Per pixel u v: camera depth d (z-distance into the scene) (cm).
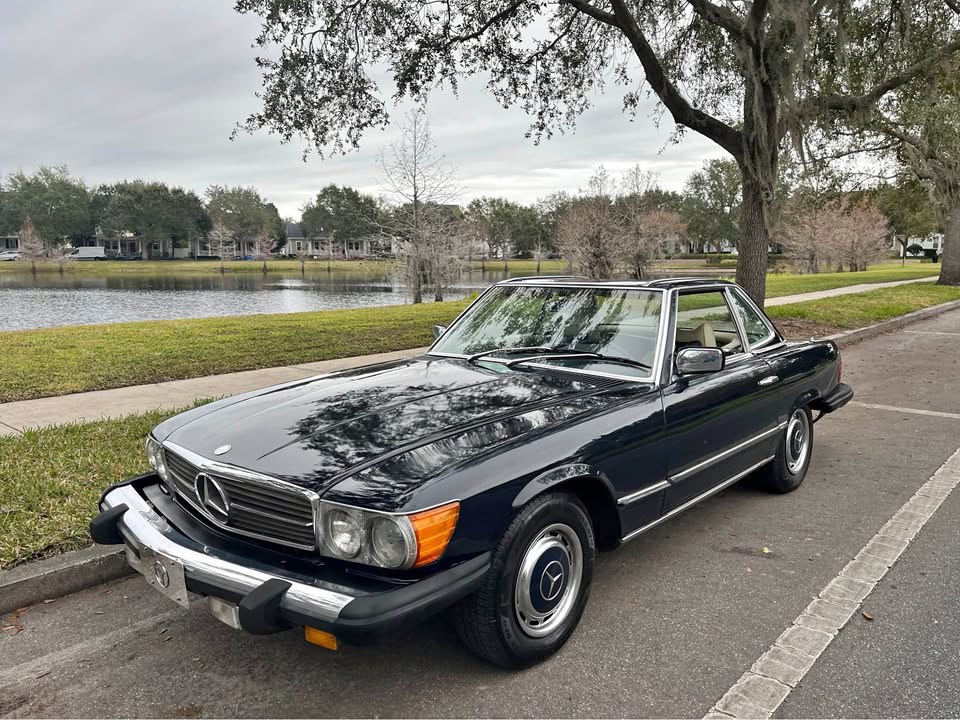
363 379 380
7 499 437
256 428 309
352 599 233
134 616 340
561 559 294
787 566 388
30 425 631
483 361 407
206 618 337
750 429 432
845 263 4984
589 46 1316
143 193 11725
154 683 285
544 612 289
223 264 9788
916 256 9188
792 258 5175
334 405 330
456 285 3738
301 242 12706
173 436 322
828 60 1115
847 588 361
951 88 1290
